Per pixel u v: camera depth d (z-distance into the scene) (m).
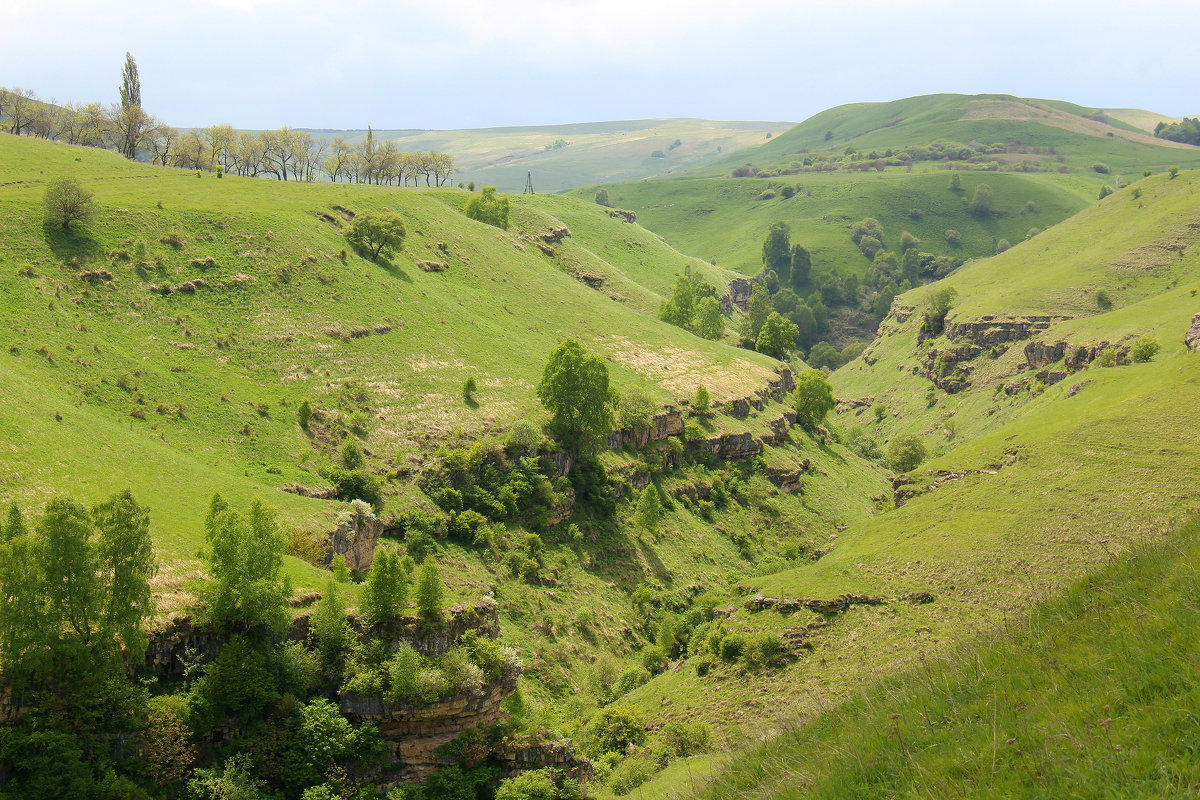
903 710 18.69
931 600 67.38
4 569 38.00
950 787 14.91
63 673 37.84
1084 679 16.16
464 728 45.16
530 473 94.56
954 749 15.88
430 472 88.38
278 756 41.09
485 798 44.12
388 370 104.50
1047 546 71.25
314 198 149.38
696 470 118.56
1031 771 14.31
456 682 44.28
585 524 97.00
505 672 47.06
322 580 52.66
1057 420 101.25
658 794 38.97
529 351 127.25
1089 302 195.00
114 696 37.84
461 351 117.00
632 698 68.81
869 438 172.62
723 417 132.50
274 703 42.28
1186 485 74.81
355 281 122.62
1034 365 173.88
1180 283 191.38
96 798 35.47
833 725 20.39
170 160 186.50
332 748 41.66
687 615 88.56
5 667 36.91
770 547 111.50
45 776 35.03
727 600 88.38
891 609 67.31
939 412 188.12
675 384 136.62
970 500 85.50
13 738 35.59
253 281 109.88
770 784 18.86
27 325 82.44
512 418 101.81
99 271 96.50
